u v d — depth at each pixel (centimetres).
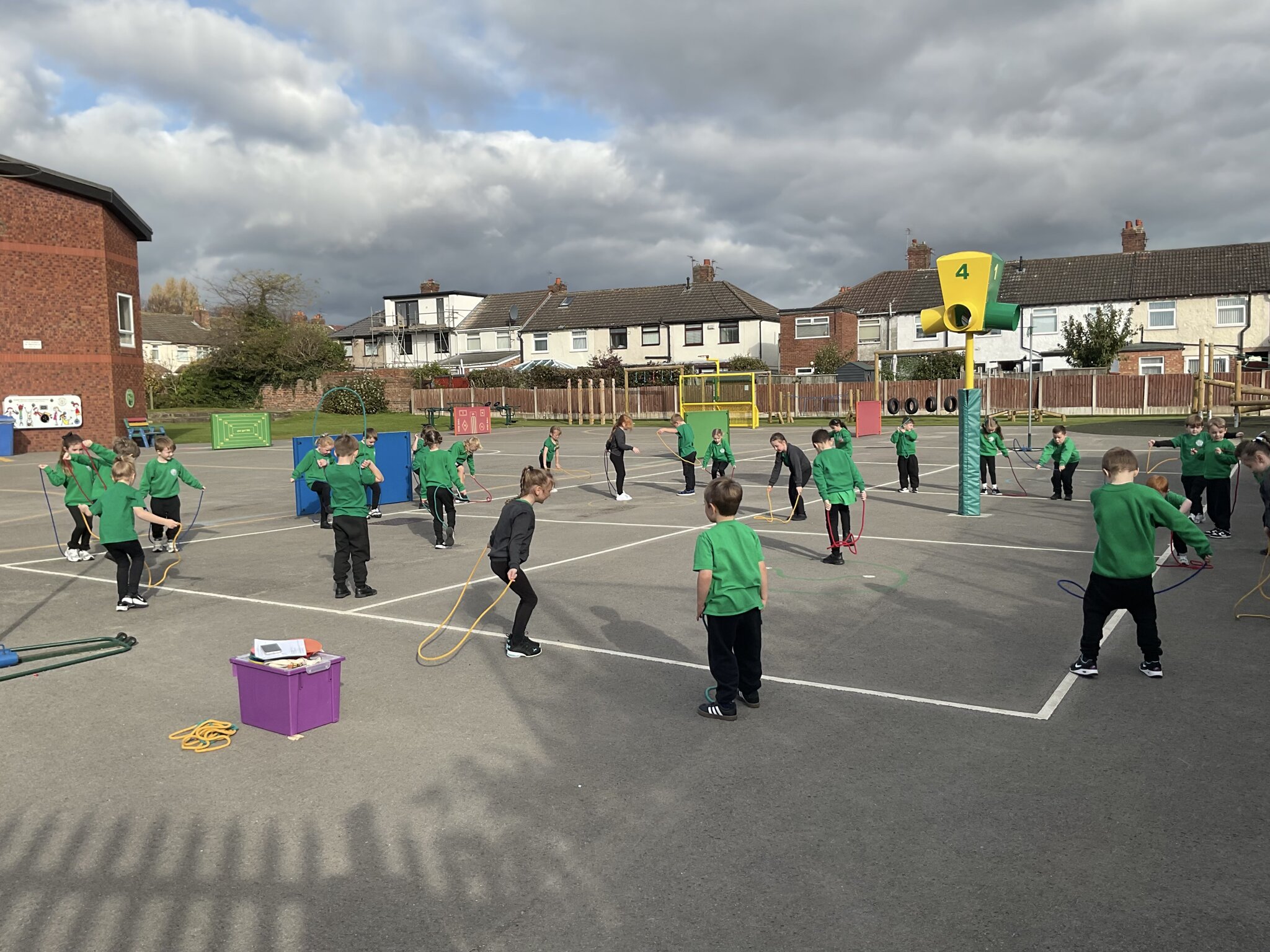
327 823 456
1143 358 4784
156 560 1212
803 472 1457
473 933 361
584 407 5403
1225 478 1175
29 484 2203
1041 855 411
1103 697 609
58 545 1352
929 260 5897
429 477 1281
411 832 445
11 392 3044
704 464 2231
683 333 6175
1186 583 927
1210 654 695
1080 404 4497
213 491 2056
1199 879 388
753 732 565
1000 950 343
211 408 5894
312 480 1474
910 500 1645
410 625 849
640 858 416
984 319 1384
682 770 511
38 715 621
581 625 829
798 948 346
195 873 411
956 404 4425
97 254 3191
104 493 915
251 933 364
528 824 451
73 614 916
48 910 383
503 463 2683
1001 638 751
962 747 533
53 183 3062
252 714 594
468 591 986
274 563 1180
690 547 1222
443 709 620
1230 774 488
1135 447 2577
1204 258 5019
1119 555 631
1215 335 4797
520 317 6988
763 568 592
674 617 852
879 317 5625
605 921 367
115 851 432
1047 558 1070
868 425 3397
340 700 632
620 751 540
